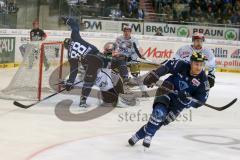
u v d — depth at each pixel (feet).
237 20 87.25
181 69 23.43
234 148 26.07
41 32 58.95
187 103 24.00
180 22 83.51
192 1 88.38
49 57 43.06
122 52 44.32
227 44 80.07
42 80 41.37
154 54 77.82
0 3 68.85
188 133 29.40
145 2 88.79
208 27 83.66
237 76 72.90
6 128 27.89
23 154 22.39
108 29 80.84
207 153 24.57
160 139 27.07
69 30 75.92
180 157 23.36
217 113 38.17
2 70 60.85
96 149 23.94
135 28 82.02
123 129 29.63
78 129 28.81
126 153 23.47
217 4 88.74
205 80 23.50
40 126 29.01
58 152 22.97
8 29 63.93
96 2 83.87
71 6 78.74
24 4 72.13
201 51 32.48
